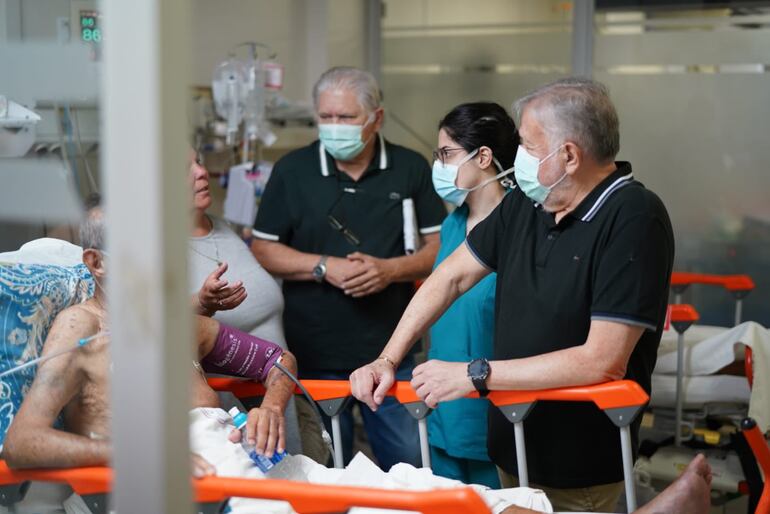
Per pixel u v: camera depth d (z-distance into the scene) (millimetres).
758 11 3945
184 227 889
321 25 4227
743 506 3072
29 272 1819
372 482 1782
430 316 2035
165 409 875
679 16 4074
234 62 3209
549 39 4336
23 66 1403
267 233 2791
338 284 2668
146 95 842
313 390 1980
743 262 4082
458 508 1319
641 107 4184
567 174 1747
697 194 4125
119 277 867
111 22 840
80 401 1655
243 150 3408
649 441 2830
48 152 1639
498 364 1776
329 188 2762
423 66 4609
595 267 1736
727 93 4031
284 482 1409
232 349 2037
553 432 1855
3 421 1677
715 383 2805
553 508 1949
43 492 1711
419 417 1903
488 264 2025
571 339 1794
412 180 2826
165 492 884
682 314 2656
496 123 2260
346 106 2637
